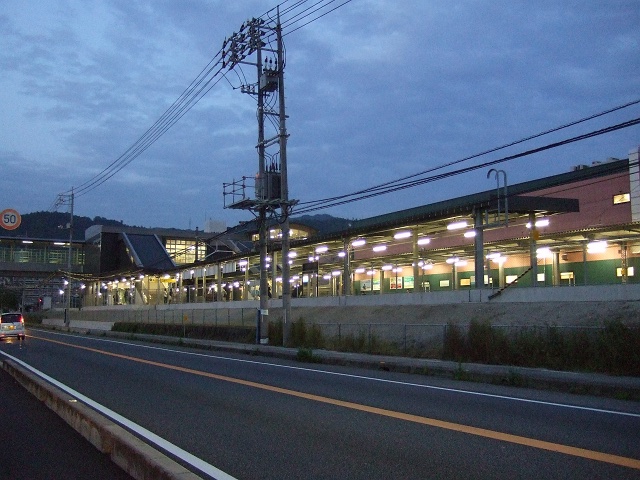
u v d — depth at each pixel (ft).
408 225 109.19
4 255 299.99
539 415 33.14
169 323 149.38
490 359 60.95
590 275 123.13
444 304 99.50
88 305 325.21
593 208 116.78
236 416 33.12
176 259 311.27
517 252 132.77
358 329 87.51
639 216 107.65
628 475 20.89
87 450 25.66
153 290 258.16
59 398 34.09
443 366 56.59
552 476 20.88
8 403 39.32
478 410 34.88
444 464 22.67
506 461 22.98
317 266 147.13
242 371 58.75
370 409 35.19
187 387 45.70
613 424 30.45
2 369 62.54
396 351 74.43
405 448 25.32
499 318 82.94
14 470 22.44
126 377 52.85
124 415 33.45
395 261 161.79
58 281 336.90
